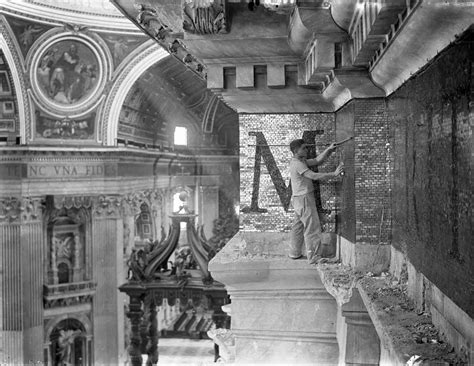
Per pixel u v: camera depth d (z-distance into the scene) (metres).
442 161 3.20
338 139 6.91
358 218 5.44
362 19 3.99
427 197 3.59
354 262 5.51
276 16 5.61
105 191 24.14
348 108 5.89
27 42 21.38
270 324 6.95
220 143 30.55
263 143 7.45
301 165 6.65
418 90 3.81
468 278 2.76
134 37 23.14
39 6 20.67
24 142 22.20
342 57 4.96
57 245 23.64
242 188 7.48
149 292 16.34
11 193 21.95
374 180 5.41
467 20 2.64
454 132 2.95
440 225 3.27
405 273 4.50
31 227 22.47
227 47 5.91
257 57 6.13
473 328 2.75
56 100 22.75
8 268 22.02
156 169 28.25
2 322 22.00
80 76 23.06
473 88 2.63
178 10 6.57
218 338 8.87
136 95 24.70
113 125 23.97
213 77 6.47
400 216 4.73
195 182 30.52
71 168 23.33
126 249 25.38
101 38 22.81
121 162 24.66
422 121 3.70
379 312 3.93
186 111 28.88
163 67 24.22
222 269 6.74
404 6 3.08
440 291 3.36
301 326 6.88
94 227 24.14
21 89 21.80
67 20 21.67
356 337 5.32
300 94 6.64
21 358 22.00
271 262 6.77
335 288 5.29
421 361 2.94
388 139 5.35
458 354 2.99
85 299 23.92
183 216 16.62
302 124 7.37
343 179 6.39
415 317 3.75
